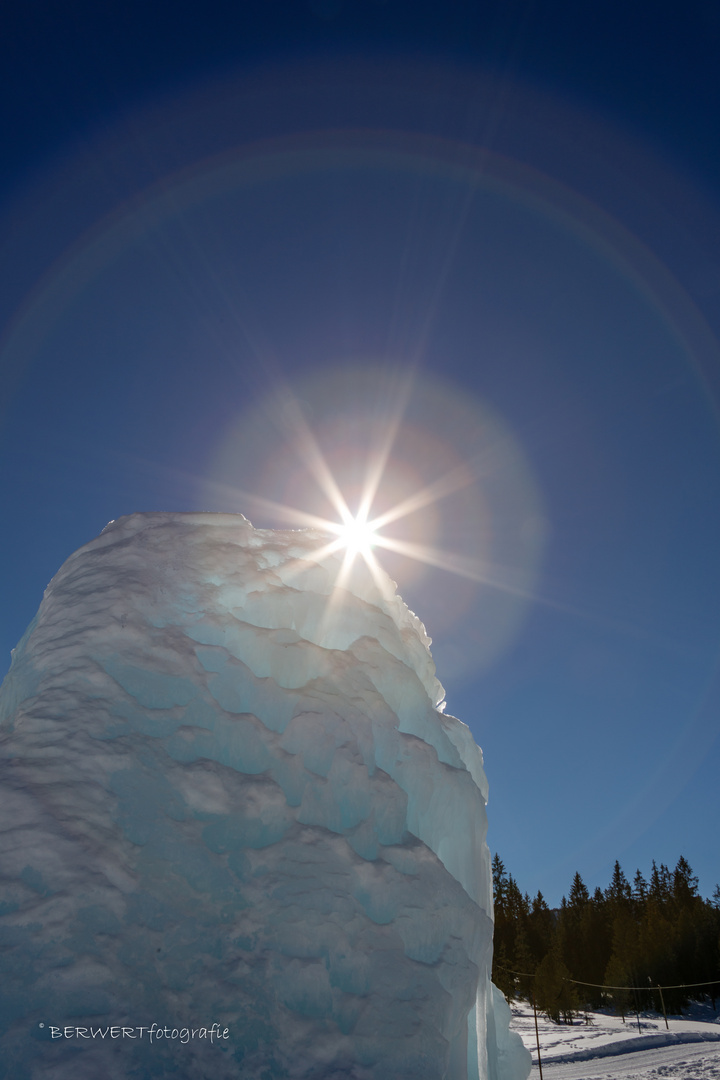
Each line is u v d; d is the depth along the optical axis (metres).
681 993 49.31
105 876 4.68
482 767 9.11
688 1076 23.33
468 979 5.57
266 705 6.19
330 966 4.93
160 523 7.73
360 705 6.49
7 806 4.79
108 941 4.48
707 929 52.78
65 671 5.80
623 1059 28.64
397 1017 4.80
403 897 5.46
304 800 5.66
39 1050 3.97
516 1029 38.66
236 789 5.46
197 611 6.69
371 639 7.44
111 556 7.08
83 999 4.23
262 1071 4.34
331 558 8.24
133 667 5.95
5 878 4.49
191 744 5.64
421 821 6.82
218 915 4.88
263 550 7.71
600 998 53.59
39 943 4.31
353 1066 4.49
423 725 7.48
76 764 5.18
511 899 68.44
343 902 5.12
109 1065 4.02
